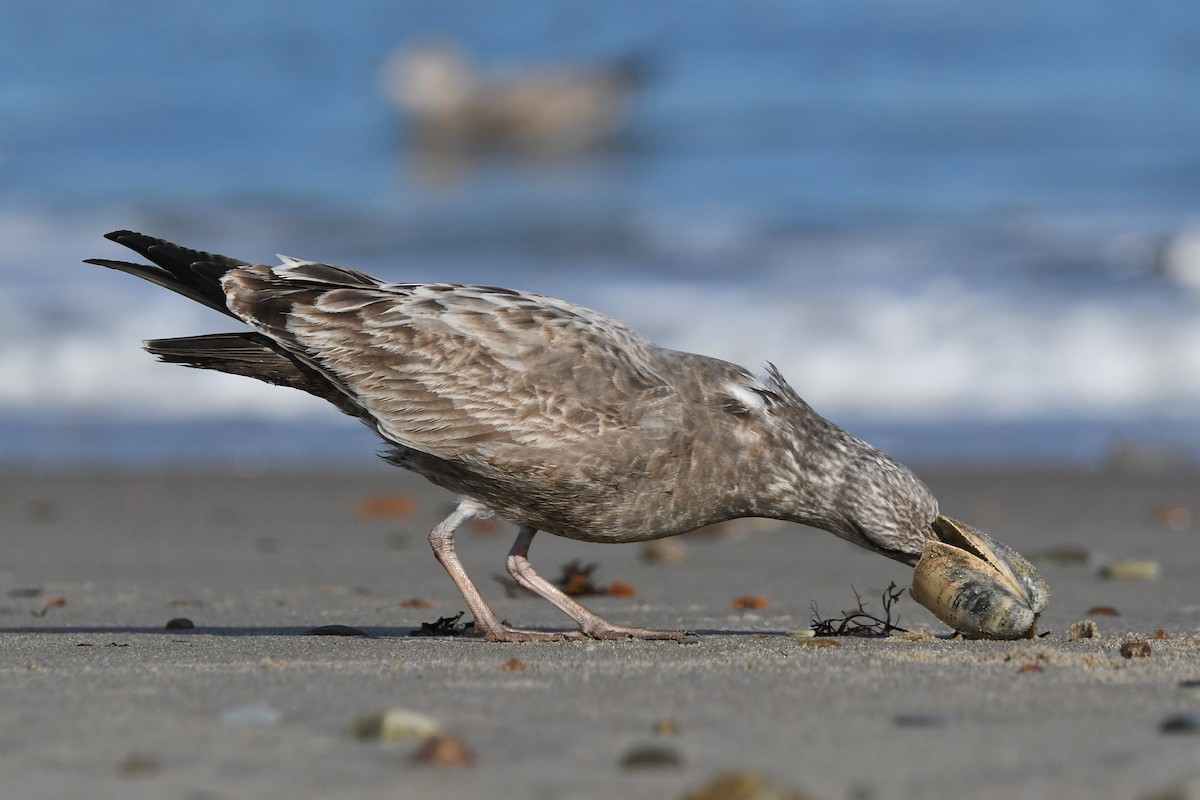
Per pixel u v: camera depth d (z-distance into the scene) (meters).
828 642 7.63
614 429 7.91
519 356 8.05
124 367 20.39
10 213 26.34
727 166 32.56
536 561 12.38
